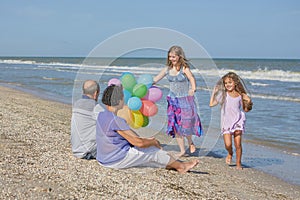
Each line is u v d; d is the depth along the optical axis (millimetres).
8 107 9344
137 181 4012
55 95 14953
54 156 4695
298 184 4863
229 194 4078
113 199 3422
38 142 5430
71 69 39844
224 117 5352
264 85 20891
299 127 8727
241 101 5301
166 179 4227
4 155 4520
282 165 5723
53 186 3576
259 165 5660
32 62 68750
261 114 10656
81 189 3592
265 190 4484
